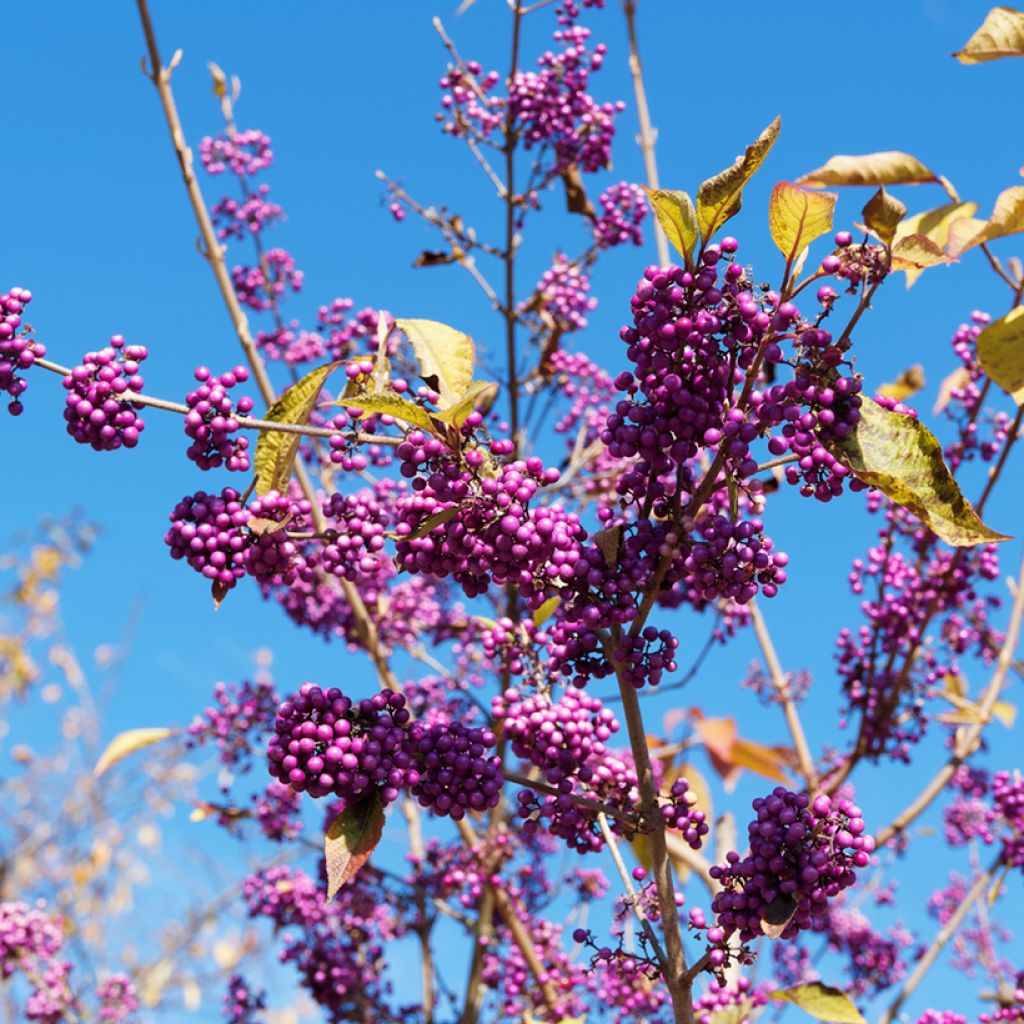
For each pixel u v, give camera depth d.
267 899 5.51
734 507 2.49
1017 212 3.29
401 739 2.54
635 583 2.51
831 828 2.38
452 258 5.95
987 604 5.48
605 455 6.05
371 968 5.39
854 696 5.00
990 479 4.56
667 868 2.65
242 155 6.49
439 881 5.36
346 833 2.46
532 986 4.88
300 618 5.75
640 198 6.26
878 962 5.84
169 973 11.14
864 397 2.41
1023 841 4.90
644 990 4.37
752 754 5.22
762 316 2.28
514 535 2.42
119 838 12.59
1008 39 3.56
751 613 5.46
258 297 6.34
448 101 6.01
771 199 2.33
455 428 2.43
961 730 5.21
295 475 5.00
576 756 2.83
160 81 5.06
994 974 6.13
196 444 2.51
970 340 4.81
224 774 5.58
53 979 5.98
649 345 2.36
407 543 2.55
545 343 5.99
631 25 6.53
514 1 5.87
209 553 2.57
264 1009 6.07
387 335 2.73
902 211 2.28
